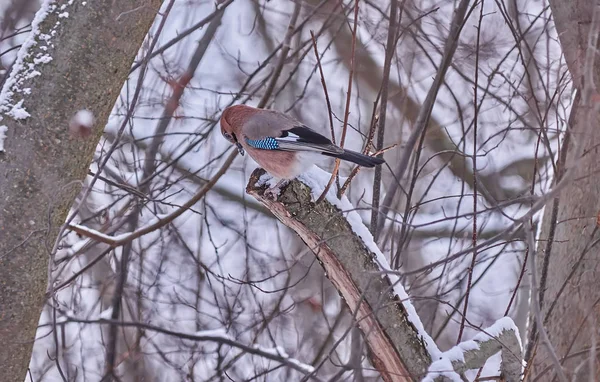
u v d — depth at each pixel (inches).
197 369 513.0
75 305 480.1
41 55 303.9
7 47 557.0
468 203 621.6
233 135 367.9
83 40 305.7
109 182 399.9
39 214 307.0
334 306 597.9
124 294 494.6
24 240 304.2
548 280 374.0
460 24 415.2
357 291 309.3
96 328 543.8
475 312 618.5
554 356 213.5
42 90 302.8
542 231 390.6
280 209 310.8
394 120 661.9
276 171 317.4
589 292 352.5
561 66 424.8
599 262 353.1
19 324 309.3
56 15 306.2
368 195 645.9
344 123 331.3
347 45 690.8
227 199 639.8
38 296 315.3
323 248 308.0
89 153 316.8
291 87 658.2
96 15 306.2
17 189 302.4
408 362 311.1
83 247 424.8
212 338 437.1
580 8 333.1
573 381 317.1
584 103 239.0
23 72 304.3
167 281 525.3
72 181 312.0
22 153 301.6
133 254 538.3
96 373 496.4
